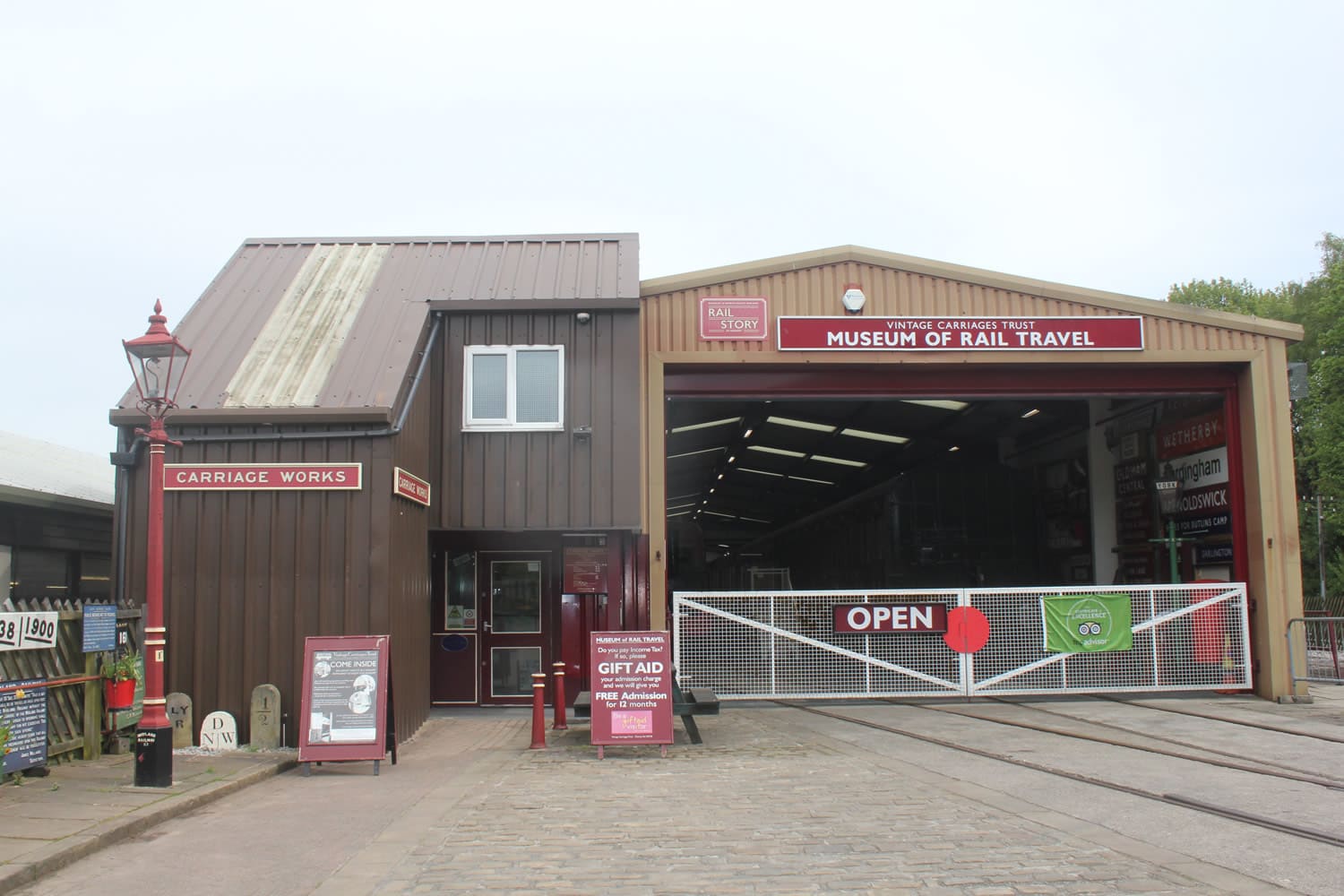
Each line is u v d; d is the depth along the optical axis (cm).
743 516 4459
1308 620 1608
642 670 1053
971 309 1502
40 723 886
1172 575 1673
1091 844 658
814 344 1466
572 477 1356
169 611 1085
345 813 779
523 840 679
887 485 2612
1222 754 1020
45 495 1370
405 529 1177
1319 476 4266
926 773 919
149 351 881
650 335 1457
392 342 1255
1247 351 1547
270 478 1098
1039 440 2333
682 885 573
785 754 1037
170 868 624
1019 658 1490
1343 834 678
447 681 1455
